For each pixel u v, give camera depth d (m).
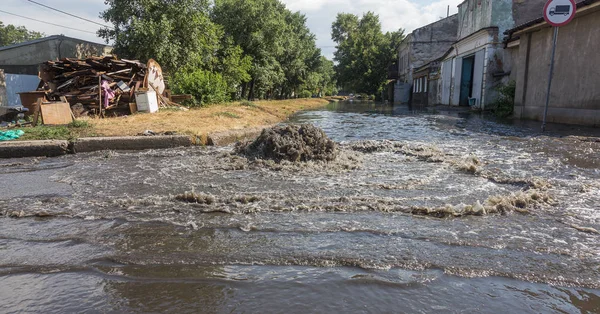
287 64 39.91
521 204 3.52
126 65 13.54
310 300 2.07
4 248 2.83
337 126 11.71
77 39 22.66
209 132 8.58
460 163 5.38
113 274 2.40
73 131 8.39
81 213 3.54
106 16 19.30
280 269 2.43
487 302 2.03
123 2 18.73
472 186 4.25
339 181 4.57
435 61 27.12
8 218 3.50
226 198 3.87
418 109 21.84
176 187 4.42
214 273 2.38
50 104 10.20
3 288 2.27
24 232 3.12
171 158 6.49
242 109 14.61
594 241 2.74
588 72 9.15
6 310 2.03
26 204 3.88
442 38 34.66
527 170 4.92
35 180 5.04
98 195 4.15
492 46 16.66
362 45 47.38
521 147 6.64
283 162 5.58
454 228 3.04
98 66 13.09
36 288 2.26
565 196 3.81
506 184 4.31
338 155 6.05
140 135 8.08
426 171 5.05
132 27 17.97
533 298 2.06
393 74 46.56
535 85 11.53
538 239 2.79
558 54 10.30
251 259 2.55
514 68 14.76
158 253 2.67
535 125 9.98
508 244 2.71
